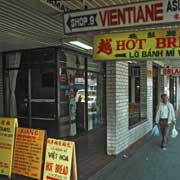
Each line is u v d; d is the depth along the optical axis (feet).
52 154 19.79
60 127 34.83
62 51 34.76
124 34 21.52
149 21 15.23
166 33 20.56
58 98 34.19
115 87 29.30
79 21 16.71
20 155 21.79
